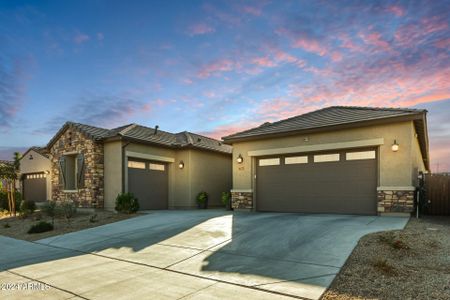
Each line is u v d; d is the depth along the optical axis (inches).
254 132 567.8
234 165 586.9
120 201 551.5
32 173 804.0
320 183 497.0
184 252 285.3
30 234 421.1
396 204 424.5
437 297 168.6
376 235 295.4
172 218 476.7
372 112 488.4
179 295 185.8
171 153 714.2
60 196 665.0
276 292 184.7
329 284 193.3
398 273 206.1
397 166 427.8
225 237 330.0
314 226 354.6
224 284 202.7
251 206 557.0
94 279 220.5
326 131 486.9
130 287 202.1
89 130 643.5
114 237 365.4
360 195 459.8
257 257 259.8
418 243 269.3
